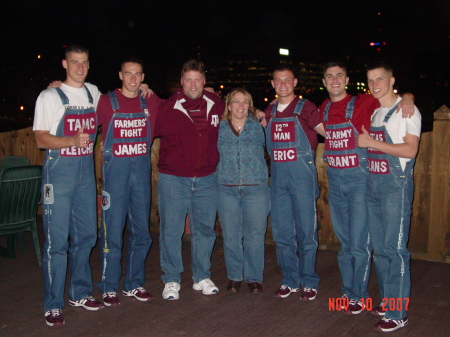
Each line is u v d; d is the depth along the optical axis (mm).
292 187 3980
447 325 3551
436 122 4852
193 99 3969
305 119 3900
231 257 4250
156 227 6441
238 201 4160
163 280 4180
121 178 3883
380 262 3660
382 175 3461
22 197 4836
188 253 5426
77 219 3812
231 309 3885
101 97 3869
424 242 5133
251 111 4125
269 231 5840
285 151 3943
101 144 4027
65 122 3602
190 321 3654
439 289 4254
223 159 4105
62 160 3605
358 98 3695
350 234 3803
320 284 4445
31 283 4508
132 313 3812
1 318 3711
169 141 4008
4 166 5738
